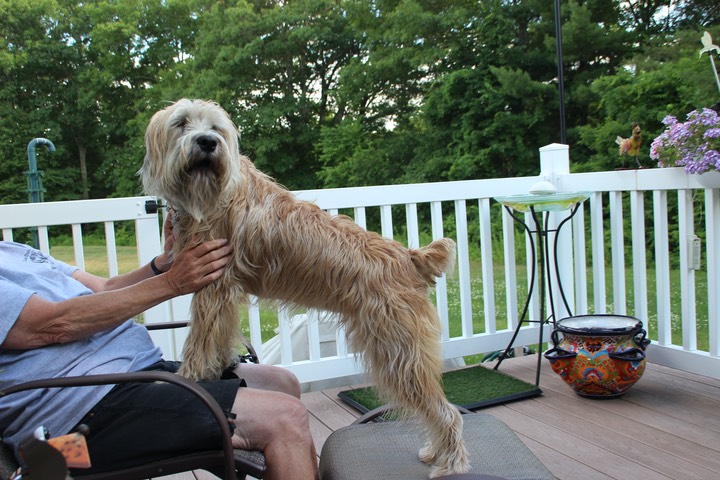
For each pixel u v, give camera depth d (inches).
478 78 568.1
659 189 140.6
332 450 83.1
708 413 119.6
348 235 86.0
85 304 67.4
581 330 129.5
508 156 554.3
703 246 343.0
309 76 721.6
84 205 122.6
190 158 80.7
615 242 153.3
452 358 156.6
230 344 88.3
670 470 97.5
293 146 714.8
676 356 141.2
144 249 127.5
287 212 86.7
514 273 163.3
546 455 105.2
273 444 68.6
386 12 684.1
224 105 693.9
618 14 546.9
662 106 454.6
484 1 593.9
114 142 851.4
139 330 78.9
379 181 646.5
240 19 710.5
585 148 530.3
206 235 84.7
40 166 812.0
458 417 79.5
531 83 531.8
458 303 311.1
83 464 52.2
